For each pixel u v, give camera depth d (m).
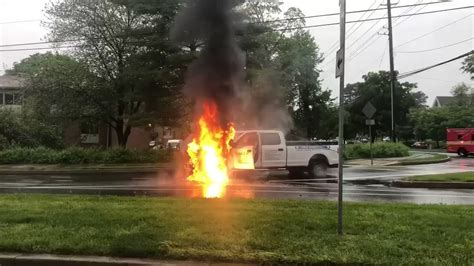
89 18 30.66
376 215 8.52
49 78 30.50
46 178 20.27
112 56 30.97
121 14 31.11
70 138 41.09
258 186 15.38
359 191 14.34
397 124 63.84
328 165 19.17
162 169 24.77
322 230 7.19
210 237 6.65
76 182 17.75
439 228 7.41
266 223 7.62
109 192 13.76
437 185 15.80
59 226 7.50
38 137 33.72
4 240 6.55
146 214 8.45
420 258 5.75
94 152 28.52
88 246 6.19
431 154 38.31
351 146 33.41
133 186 15.61
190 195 12.67
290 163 18.50
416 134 68.44
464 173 18.23
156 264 5.70
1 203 10.09
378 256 5.79
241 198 11.04
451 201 12.08
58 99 30.72
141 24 30.14
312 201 10.71
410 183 15.91
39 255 6.08
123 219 8.00
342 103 6.98
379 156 32.78
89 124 34.66
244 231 7.05
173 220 7.88
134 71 27.05
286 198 12.12
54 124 33.22
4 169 25.64
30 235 6.89
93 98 31.05
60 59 31.84
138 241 6.42
